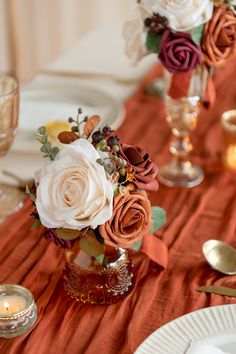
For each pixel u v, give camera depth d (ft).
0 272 3.00
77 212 2.44
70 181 2.45
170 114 3.68
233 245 3.18
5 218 3.40
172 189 3.67
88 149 2.46
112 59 5.25
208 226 3.34
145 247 2.94
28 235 3.24
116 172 2.49
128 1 8.79
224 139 3.82
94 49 5.45
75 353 2.56
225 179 3.75
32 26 8.77
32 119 4.18
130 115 4.44
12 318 2.58
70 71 5.05
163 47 3.35
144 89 4.76
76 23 8.95
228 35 3.34
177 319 2.53
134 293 2.85
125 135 4.21
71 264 2.77
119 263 2.77
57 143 3.68
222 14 3.30
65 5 8.76
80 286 2.77
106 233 2.52
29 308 2.61
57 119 4.18
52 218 2.49
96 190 2.44
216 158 3.97
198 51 3.33
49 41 8.97
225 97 4.71
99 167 2.43
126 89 4.82
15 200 3.52
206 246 3.08
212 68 3.49
